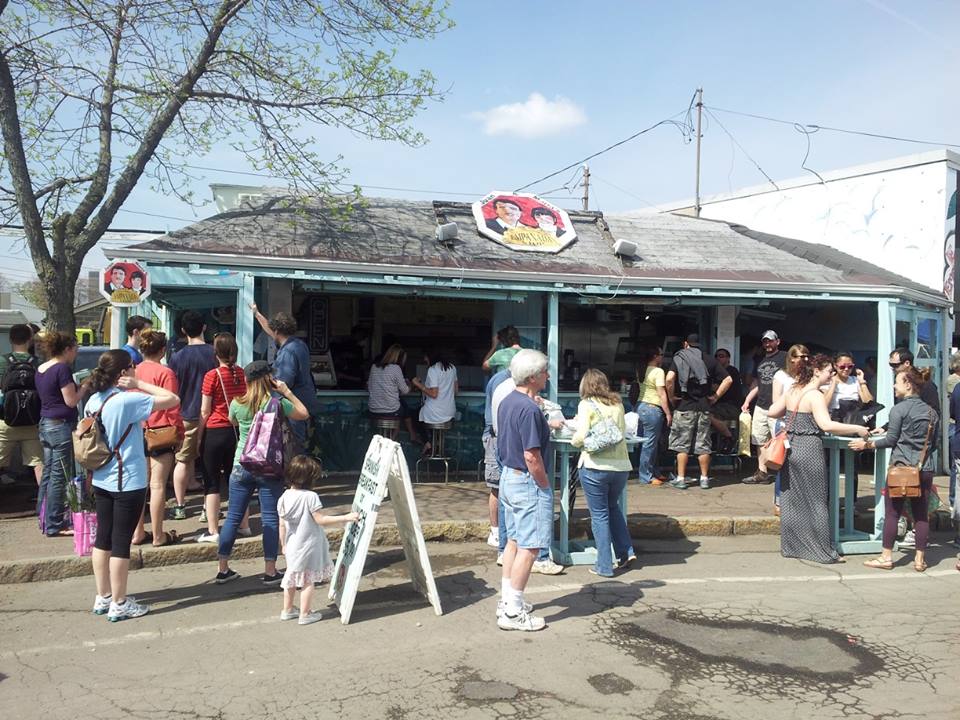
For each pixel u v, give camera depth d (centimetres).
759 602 572
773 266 1084
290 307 941
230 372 668
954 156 1204
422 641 490
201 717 389
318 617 524
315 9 937
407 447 1015
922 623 528
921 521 673
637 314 1175
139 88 946
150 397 524
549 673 443
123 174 921
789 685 429
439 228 976
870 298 1016
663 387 959
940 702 409
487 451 688
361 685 426
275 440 575
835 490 720
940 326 1198
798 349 703
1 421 732
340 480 928
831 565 682
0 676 436
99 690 418
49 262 874
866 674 444
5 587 591
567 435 656
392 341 1094
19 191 852
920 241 1228
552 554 671
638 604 564
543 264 979
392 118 980
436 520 744
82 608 546
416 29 968
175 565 644
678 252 1109
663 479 995
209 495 666
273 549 589
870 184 1305
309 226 968
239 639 491
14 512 773
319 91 960
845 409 730
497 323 1033
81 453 505
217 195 1124
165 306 978
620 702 408
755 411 975
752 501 878
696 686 427
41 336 686
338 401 959
